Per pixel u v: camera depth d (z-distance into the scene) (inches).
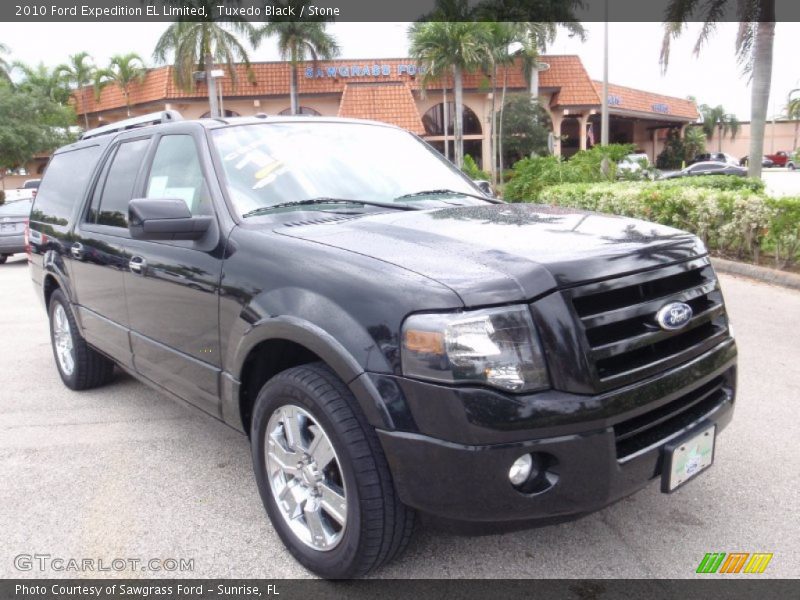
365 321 91.7
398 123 1243.8
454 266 92.4
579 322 87.9
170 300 132.8
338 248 103.7
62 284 187.9
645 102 1689.2
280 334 101.7
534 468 87.3
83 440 164.7
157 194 145.9
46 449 159.6
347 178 139.8
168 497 134.3
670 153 1978.3
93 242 167.3
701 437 101.1
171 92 1374.3
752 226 354.9
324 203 130.4
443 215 121.6
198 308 123.8
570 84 1432.1
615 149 730.8
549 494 86.6
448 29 1144.8
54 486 140.2
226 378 117.5
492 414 83.3
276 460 109.3
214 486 138.6
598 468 87.6
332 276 98.2
